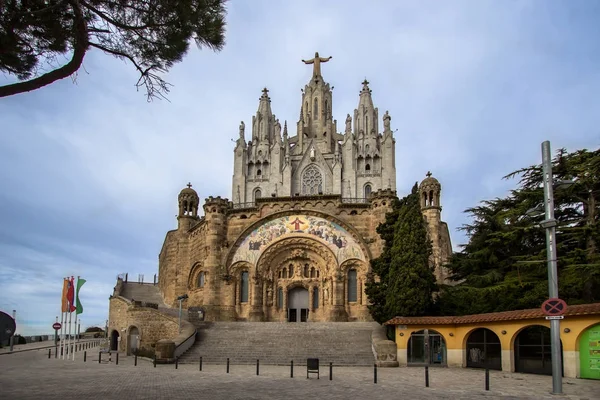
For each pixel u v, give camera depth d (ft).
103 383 78.54
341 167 375.66
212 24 49.83
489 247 136.26
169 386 74.69
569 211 130.41
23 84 44.60
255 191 392.47
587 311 84.74
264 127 406.62
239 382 80.38
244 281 187.93
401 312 128.77
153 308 155.02
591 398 64.64
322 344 131.34
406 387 75.15
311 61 436.76
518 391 70.90
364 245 181.06
